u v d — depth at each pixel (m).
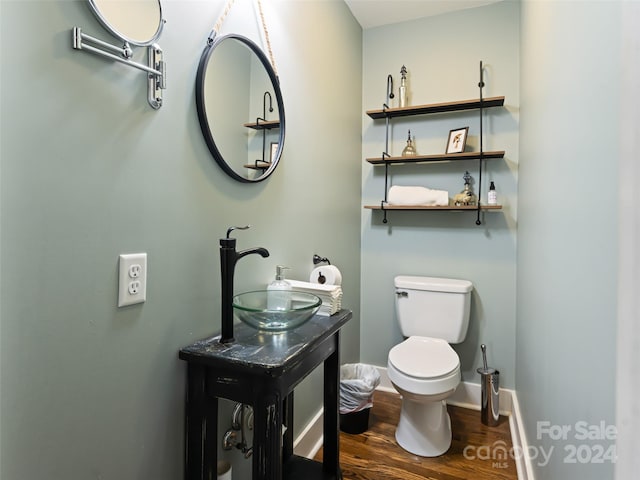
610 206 0.66
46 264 0.70
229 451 1.26
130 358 0.88
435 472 1.69
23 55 0.65
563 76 1.04
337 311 1.42
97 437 0.80
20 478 0.66
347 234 2.39
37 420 0.69
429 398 1.72
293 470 1.42
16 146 0.65
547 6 1.28
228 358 0.95
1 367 0.63
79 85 0.75
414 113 2.45
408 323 2.31
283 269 1.39
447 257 2.43
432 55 2.47
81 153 0.76
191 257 1.07
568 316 0.96
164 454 0.98
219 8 1.16
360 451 1.85
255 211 1.39
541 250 1.36
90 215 0.78
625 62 0.60
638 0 0.55
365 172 2.65
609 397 0.65
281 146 1.52
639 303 0.54
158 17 0.93
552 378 1.15
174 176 1.00
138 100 0.89
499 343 2.30
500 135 2.29
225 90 1.18
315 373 1.88
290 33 1.63
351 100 2.44
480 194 2.32
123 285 0.85
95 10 0.77
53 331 0.71
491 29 2.32
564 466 0.97
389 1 2.31
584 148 0.83
